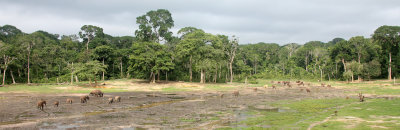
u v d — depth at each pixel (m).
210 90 49.69
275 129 15.51
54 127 16.19
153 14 87.25
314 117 19.95
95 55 74.56
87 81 67.44
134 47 66.56
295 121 18.23
